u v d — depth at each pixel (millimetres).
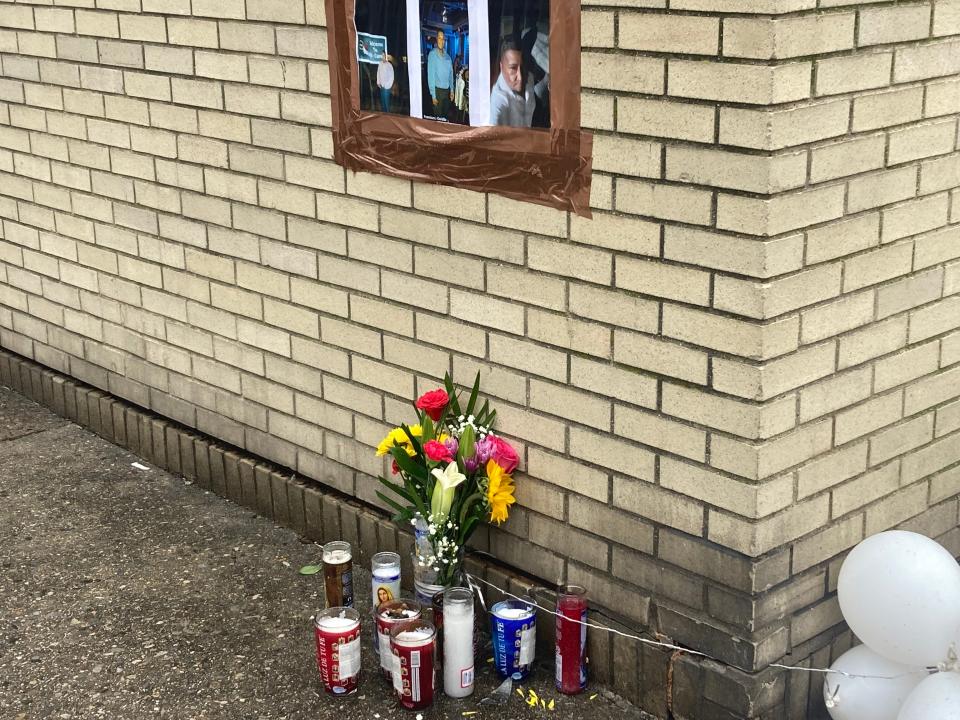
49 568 4527
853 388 3369
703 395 3232
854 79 3088
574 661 3658
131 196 5191
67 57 5305
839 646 3568
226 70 4512
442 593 3760
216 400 5059
